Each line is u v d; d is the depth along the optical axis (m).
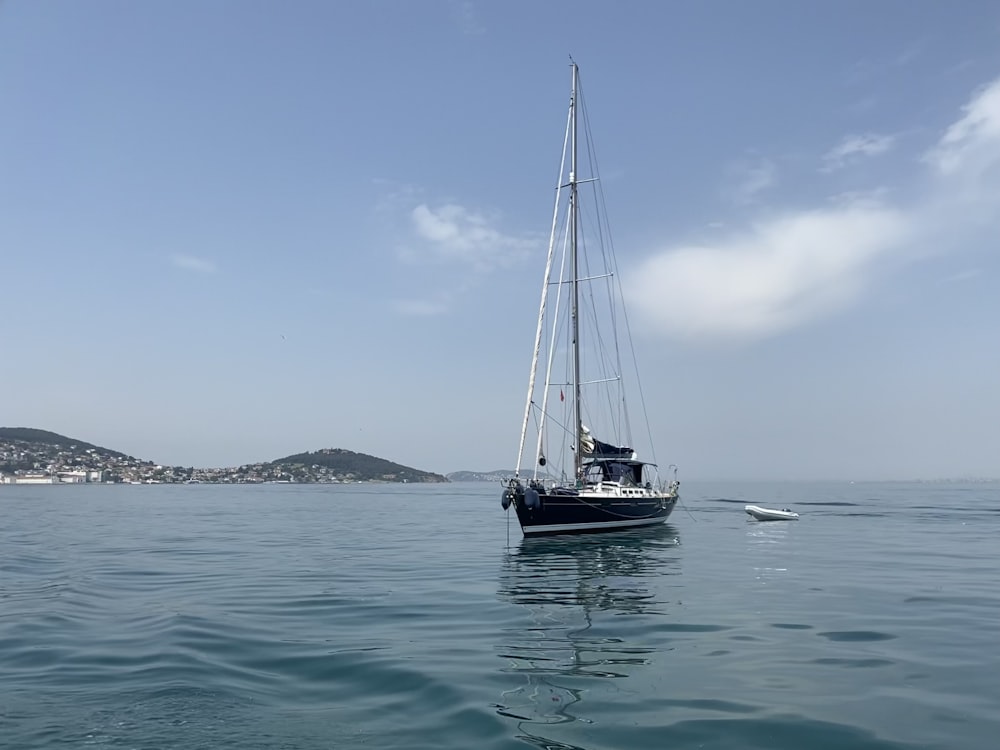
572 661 12.66
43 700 10.23
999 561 28.69
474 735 8.97
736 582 22.83
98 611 17.53
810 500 104.62
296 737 8.88
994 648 13.67
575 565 27.75
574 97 46.50
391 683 11.24
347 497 133.50
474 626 15.83
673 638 14.55
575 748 8.59
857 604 18.62
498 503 103.12
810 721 9.56
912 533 43.72
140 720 9.42
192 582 22.91
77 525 51.62
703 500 103.00
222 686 10.95
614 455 46.78
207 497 131.12
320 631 15.23
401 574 25.02
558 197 45.75
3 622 15.98
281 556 31.12
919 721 9.58
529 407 42.72
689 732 9.14
